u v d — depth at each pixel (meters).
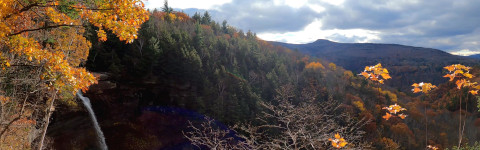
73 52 18.98
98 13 6.17
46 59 6.14
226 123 42.16
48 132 23.30
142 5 6.25
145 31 61.53
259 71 77.12
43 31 13.94
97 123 33.94
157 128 43.44
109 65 45.00
